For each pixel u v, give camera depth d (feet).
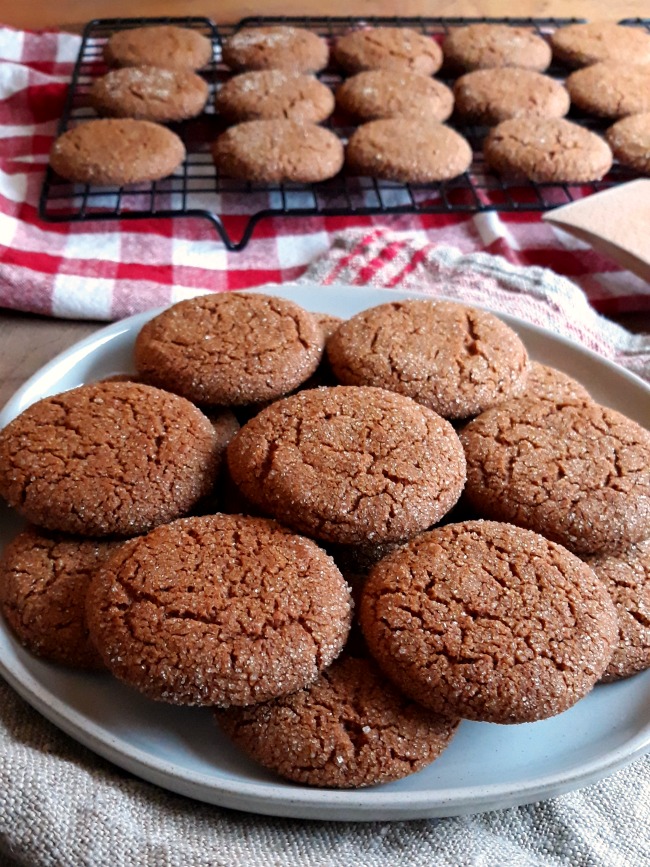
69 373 0.81
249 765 0.55
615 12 1.64
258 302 0.80
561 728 0.59
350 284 1.06
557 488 0.66
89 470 0.63
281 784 0.53
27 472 0.63
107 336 0.84
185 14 1.54
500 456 0.69
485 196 1.27
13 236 1.10
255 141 1.16
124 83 1.26
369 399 0.69
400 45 1.45
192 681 0.52
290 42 1.41
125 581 0.56
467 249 1.19
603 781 0.62
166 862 0.48
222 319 0.78
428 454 0.65
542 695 0.53
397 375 0.74
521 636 0.55
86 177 1.12
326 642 0.55
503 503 0.66
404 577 0.58
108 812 0.50
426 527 0.62
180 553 0.58
